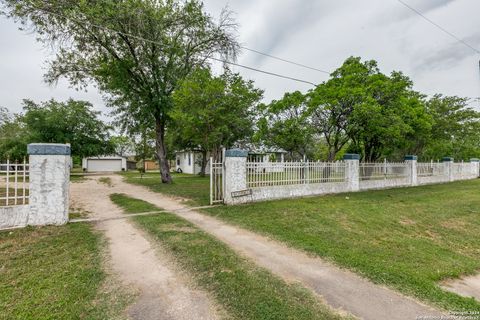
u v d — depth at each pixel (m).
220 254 4.21
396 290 3.16
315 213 7.25
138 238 5.06
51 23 11.30
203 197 10.13
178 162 38.59
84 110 25.09
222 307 2.72
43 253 4.14
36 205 5.69
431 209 8.55
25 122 22.38
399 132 12.60
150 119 15.67
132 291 3.04
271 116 15.77
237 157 8.55
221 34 14.84
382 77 12.89
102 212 7.52
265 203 8.62
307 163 10.57
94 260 3.91
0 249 4.29
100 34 12.22
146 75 14.52
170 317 2.54
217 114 12.97
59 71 13.76
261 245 4.79
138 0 11.36
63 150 5.96
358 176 12.40
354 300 2.91
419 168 16.27
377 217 7.16
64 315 2.52
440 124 18.08
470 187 15.02
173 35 14.23
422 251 4.84
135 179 20.84
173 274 3.50
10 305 2.66
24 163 5.64
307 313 2.62
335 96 12.05
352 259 4.12
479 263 4.47
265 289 3.10
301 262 4.03
